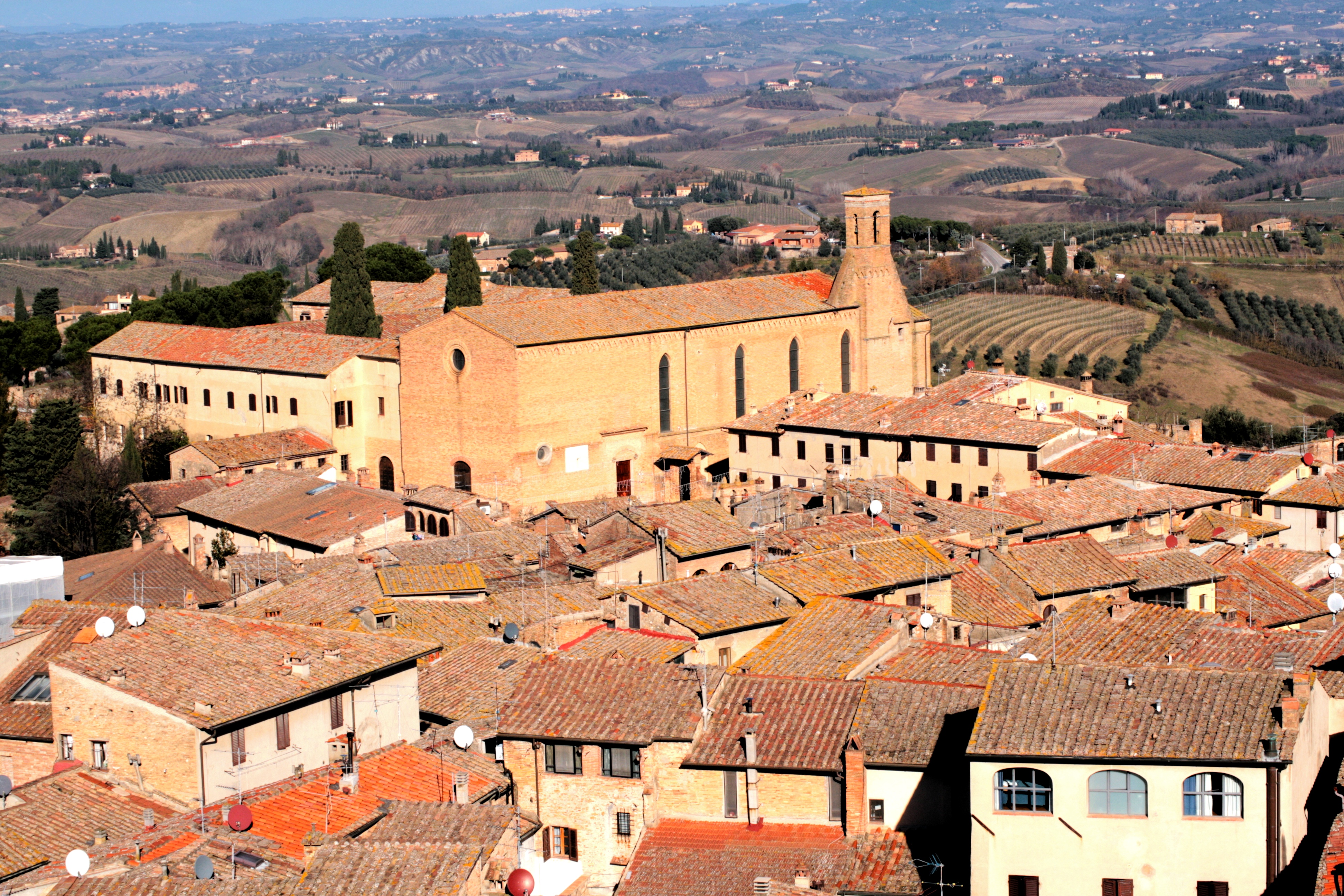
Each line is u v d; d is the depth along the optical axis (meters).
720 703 64.50
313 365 155.25
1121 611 76.69
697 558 95.44
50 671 69.25
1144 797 53.28
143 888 51.28
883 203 170.62
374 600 88.88
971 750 54.09
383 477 155.38
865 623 75.69
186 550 137.88
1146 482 118.25
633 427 149.88
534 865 60.84
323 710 70.44
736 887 57.75
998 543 94.75
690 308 156.62
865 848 58.91
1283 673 55.94
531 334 142.12
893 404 142.25
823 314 166.88
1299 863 52.00
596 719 64.06
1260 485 117.00
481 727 66.94
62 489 139.88
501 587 94.56
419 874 50.09
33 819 62.69
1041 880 53.97
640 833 62.50
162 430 166.12
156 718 66.56
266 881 50.88
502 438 142.50
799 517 110.00
